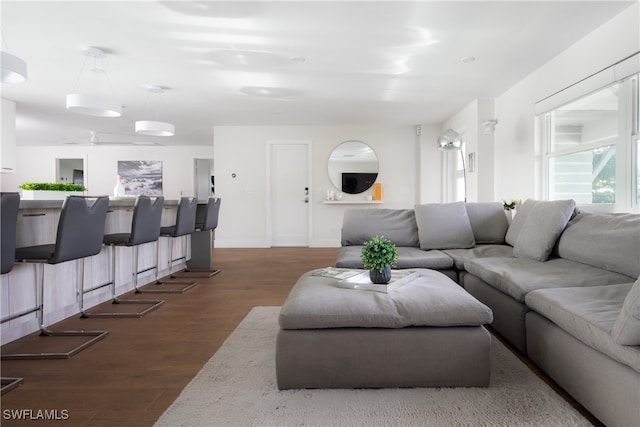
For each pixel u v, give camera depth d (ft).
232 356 6.73
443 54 11.64
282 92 15.71
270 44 10.80
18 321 7.81
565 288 6.00
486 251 10.09
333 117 20.54
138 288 12.12
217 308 10.03
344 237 11.73
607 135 9.96
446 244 10.85
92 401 5.24
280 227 23.36
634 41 8.77
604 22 9.63
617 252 6.72
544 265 7.81
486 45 10.98
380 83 14.49
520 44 10.94
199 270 15.44
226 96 16.25
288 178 23.22
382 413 4.83
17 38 10.29
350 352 5.43
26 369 6.30
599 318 4.56
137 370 6.25
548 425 4.52
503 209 11.75
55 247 7.07
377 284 6.41
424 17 9.29
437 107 18.34
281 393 5.40
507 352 6.73
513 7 8.84
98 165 30.78
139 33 10.03
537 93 13.07
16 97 16.30
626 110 9.10
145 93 15.74
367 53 11.52
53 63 12.18
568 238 8.12
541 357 5.77
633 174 9.00
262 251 21.09
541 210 9.07
